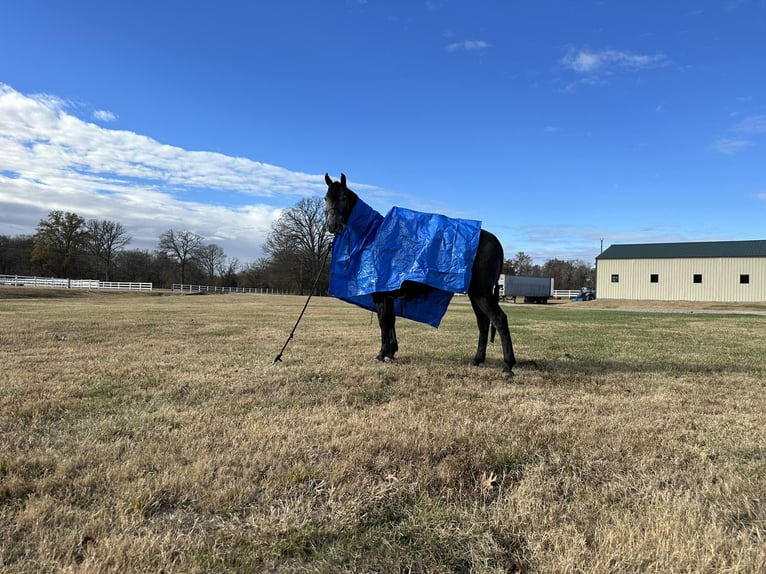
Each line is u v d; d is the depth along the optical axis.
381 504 2.67
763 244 43.03
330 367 6.67
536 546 2.26
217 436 3.69
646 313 25.84
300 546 2.27
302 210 71.94
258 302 34.06
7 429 3.81
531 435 3.75
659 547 2.22
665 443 3.68
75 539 2.27
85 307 23.14
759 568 2.08
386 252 6.38
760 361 7.87
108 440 3.56
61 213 78.31
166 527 2.41
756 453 3.56
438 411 4.48
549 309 31.59
